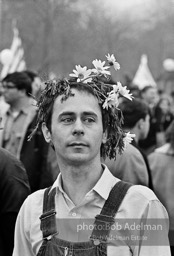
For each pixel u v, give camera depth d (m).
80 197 3.18
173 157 6.04
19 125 7.30
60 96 3.20
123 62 27.30
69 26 22.56
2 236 4.39
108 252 3.06
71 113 3.15
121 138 3.34
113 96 3.24
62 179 3.26
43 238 3.18
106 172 3.18
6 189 4.37
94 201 3.14
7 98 7.34
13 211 4.34
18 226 3.32
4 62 12.65
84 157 3.12
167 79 26.83
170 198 5.95
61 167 3.21
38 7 21.64
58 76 3.35
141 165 5.04
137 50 29.12
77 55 23.30
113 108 3.27
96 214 3.13
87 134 3.12
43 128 3.33
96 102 3.20
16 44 13.35
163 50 31.28
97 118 3.18
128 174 4.97
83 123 3.15
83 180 3.17
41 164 6.73
